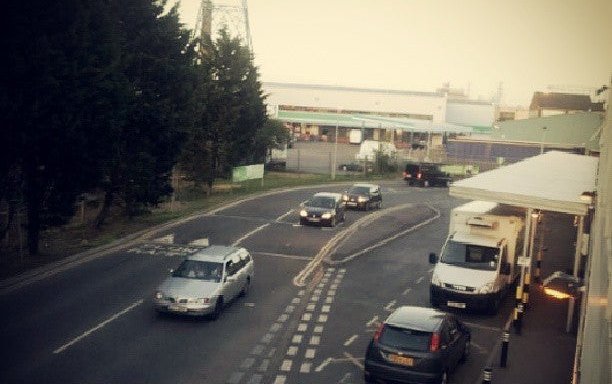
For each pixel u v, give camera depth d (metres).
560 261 32.06
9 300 21.11
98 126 28.03
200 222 38.16
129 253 29.28
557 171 29.78
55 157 26.41
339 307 22.73
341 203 40.38
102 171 30.59
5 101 22.84
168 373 15.75
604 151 12.78
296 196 51.78
